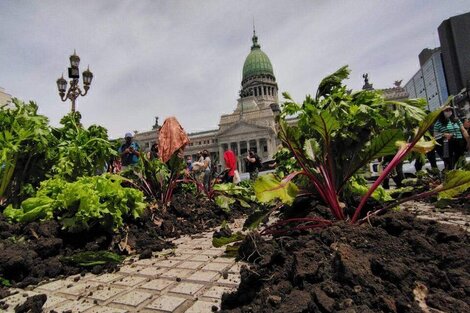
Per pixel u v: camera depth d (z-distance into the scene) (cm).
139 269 256
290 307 133
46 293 205
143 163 527
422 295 136
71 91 1097
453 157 684
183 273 238
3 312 177
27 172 425
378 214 238
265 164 1387
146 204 414
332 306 129
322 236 194
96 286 217
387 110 339
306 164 267
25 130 391
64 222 292
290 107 361
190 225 458
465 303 128
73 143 471
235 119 8031
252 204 667
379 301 129
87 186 318
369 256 160
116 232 329
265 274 178
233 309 156
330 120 237
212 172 829
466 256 156
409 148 221
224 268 245
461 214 402
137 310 172
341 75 355
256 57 9131
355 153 267
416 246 169
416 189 514
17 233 286
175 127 544
